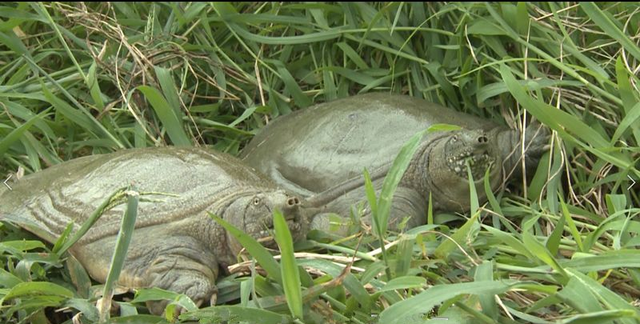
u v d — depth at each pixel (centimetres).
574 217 458
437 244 399
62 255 390
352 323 347
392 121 480
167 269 376
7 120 500
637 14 522
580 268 360
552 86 506
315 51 591
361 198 458
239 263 387
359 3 586
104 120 517
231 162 432
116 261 340
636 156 473
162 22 602
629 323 327
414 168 468
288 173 481
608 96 480
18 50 533
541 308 364
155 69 530
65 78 525
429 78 559
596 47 512
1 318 353
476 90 530
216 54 577
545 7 554
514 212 466
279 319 333
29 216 412
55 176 434
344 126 484
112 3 597
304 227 398
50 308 379
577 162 484
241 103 570
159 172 412
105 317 338
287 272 313
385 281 372
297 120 511
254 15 575
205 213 395
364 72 571
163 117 504
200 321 335
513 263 387
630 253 359
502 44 546
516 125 512
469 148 453
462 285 332
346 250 389
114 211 397
